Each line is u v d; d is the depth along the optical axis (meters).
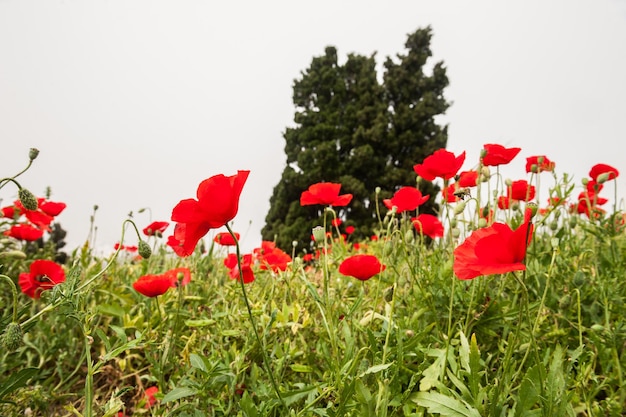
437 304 1.79
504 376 1.22
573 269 2.12
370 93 20.78
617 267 2.08
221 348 1.87
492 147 1.96
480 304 1.74
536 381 1.15
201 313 2.31
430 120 20.06
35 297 2.06
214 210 1.15
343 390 1.26
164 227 3.57
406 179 18.72
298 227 17.52
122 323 2.33
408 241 1.97
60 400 2.06
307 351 1.88
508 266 1.10
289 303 2.49
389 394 1.27
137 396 2.12
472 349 1.15
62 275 2.05
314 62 21.81
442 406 1.15
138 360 2.31
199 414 1.46
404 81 20.81
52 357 2.29
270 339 2.01
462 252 1.28
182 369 1.90
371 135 19.47
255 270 2.99
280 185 19.78
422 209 17.80
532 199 2.36
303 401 1.64
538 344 1.67
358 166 19.02
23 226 2.72
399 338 1.37
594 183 2.52
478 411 1.14
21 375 1.30
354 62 21.78
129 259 3.80
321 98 21.41
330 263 2.82
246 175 1.22
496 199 2.05
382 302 2.12
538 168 2.14
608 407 1.44
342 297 2.26
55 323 2.24
